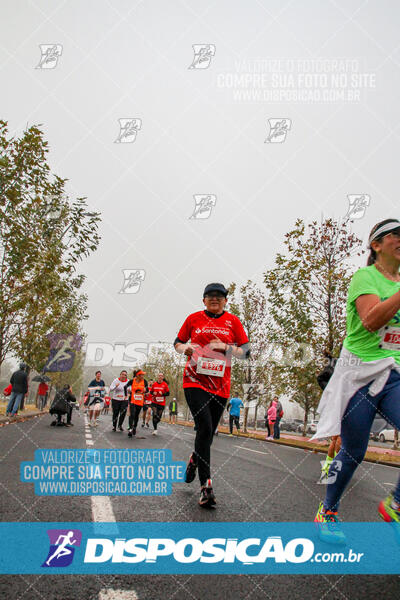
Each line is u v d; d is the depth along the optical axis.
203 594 1.62
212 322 3.51
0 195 9.47
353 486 4.64
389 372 2.06
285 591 1.68
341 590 1.71
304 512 2.98
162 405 11.16
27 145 9.48
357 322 2.18
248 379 21.16
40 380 15.13
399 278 2.26
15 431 8.23
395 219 2.21
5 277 9.80
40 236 9.87
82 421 15.74
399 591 1.71
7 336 10.77
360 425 2.16
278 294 13.44
